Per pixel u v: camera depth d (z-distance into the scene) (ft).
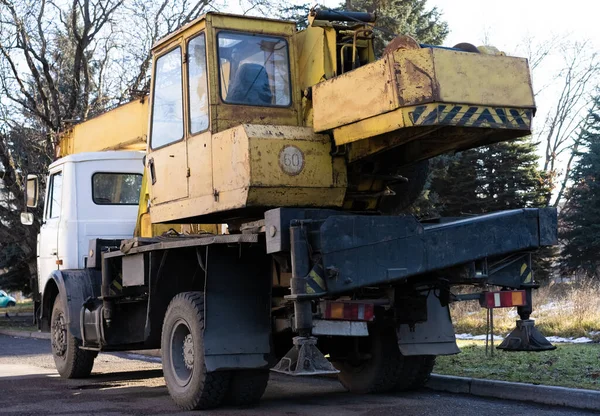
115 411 26.99
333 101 25.08
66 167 39.52
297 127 26.11
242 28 27.43
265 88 27.43
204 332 25.70
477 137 25.00
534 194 100.37
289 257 24.43
